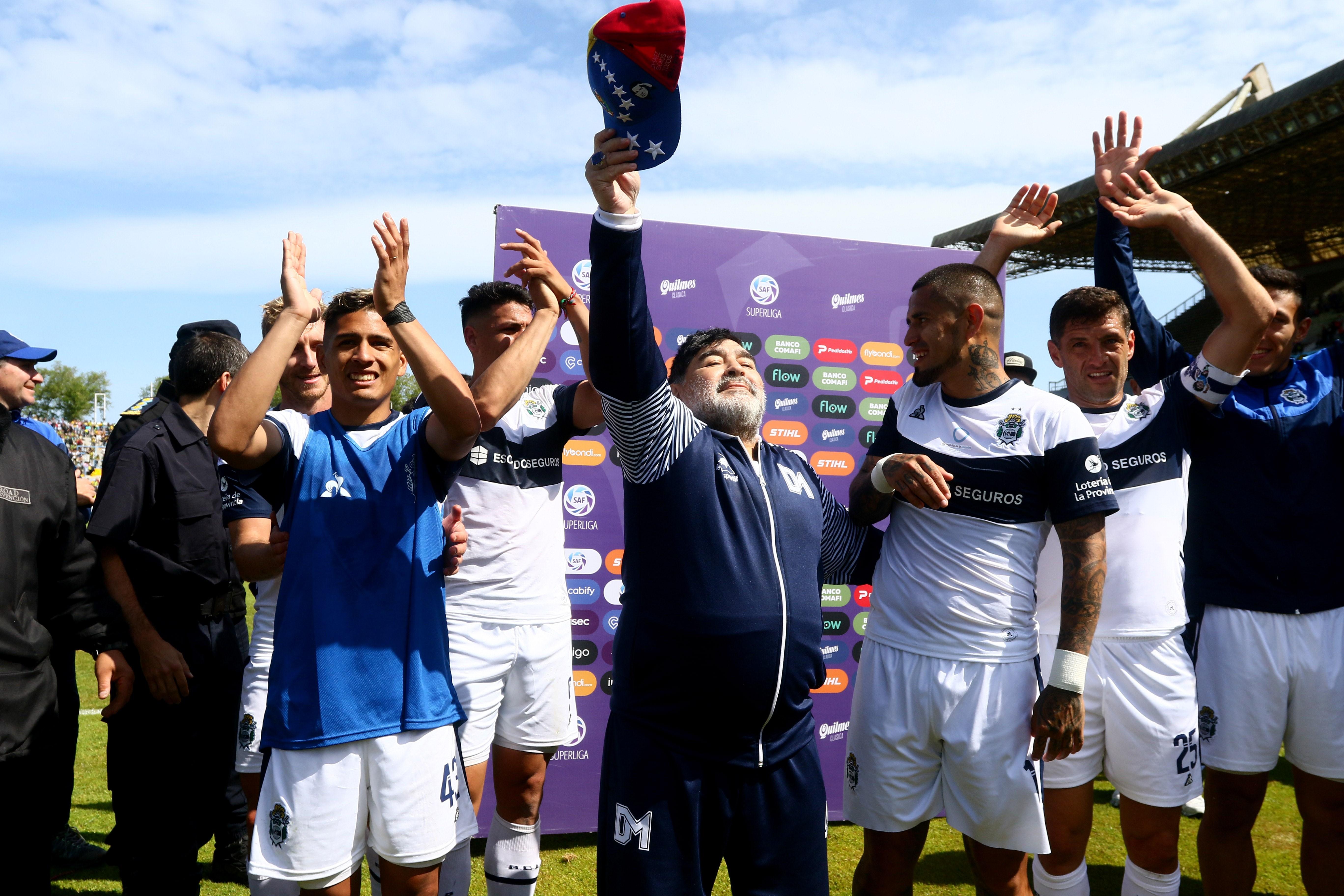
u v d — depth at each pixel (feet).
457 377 6.93
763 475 7.36
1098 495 7.27
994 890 7.55
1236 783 9.46
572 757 12.88
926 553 7.66
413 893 6.84
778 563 6.96
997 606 7.43
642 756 6.65
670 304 13.20
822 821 7.19
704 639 6.56
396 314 6.81
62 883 11.03
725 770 6.68
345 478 7.13
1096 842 12.65
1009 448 7.51
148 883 9.23
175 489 9.82
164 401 12.05
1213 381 8.93
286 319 6.86
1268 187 82.58
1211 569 9.57
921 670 7.50
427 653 7.02
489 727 9.80
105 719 9.51
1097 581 7.25
